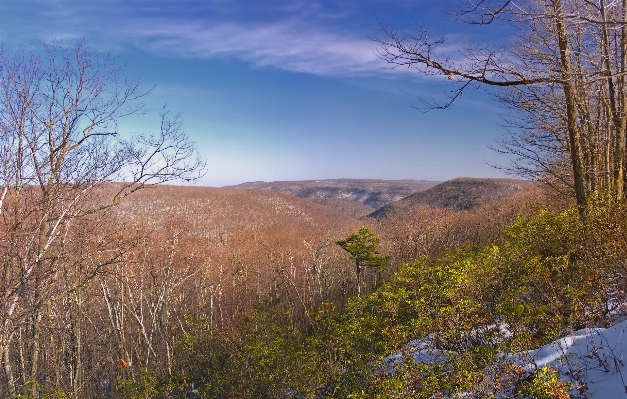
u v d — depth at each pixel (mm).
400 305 7086
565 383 3842
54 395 8867
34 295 7902
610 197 7691
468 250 10344
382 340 6496
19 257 7191
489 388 4348
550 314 5492
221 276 26484
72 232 9789
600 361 4082
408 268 8219
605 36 8047
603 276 6090
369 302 8234
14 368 10352
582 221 7387
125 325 18891
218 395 9336
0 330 7180
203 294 23656
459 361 4746
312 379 7176
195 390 10680
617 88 9062
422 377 5016
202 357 10898
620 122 8938
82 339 15102
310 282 27391
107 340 16672
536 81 5598
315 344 7672
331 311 9859
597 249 6527
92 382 15359
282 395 7707
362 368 6176
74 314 13180
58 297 8281
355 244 19203
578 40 7883
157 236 21062
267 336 9844
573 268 6543
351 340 6918
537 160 11625
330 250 33125
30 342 10922
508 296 5961
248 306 25266
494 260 7145
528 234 8203
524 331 5102
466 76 5434
